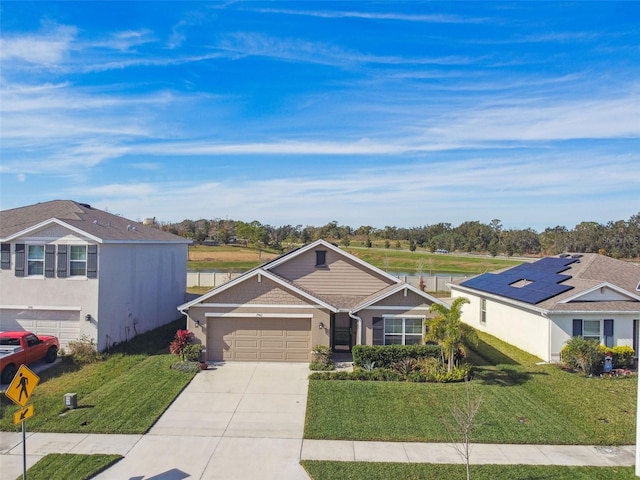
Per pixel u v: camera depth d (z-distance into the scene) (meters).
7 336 17.64
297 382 17.17
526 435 12.72
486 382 16.97
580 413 14.19
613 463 11.33
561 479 10.50
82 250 20.80
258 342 20.00
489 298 25.81
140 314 25.00
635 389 16.33
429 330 18.08
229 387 16.58
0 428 12.85
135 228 27.48
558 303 19.80
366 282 22.06
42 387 16.17
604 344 19.72
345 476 10.53
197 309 19.80
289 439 12.50
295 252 22.05
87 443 12.11
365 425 13.27
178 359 19.80
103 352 20.73
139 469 10.87
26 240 20.75
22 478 10.26
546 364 19.42
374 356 18.59
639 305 19.78
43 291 20.75
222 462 11.23
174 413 14.18
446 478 10.50
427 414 14.05
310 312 19.77
